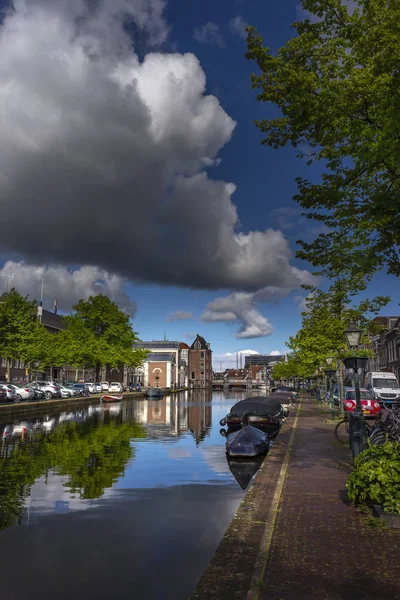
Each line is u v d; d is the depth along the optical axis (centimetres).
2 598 547
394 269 994
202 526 827
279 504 766
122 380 9781
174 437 2195
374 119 1005
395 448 763
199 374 16225
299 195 1131
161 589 576
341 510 728
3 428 2481
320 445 1491
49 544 733
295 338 4881
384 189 878
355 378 1108
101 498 1020
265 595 440
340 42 1041
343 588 455
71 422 2895
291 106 1071
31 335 4800
